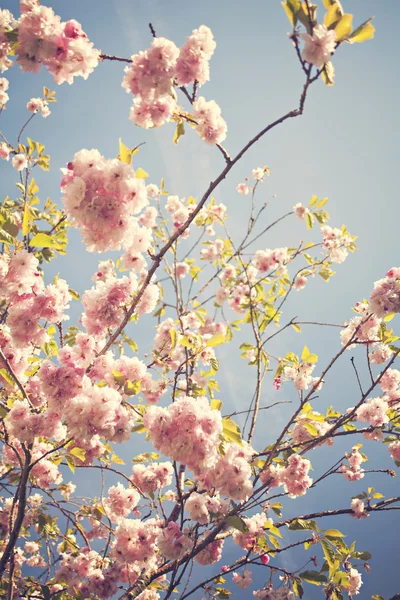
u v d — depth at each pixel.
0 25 2.03
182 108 2.52
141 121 2.39
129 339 4.84
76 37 2.09
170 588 2.98
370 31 1.82
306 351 4.79
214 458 2.36
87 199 2.15
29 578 4.01
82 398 2.46
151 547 3.17
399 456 4.18
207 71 2.28
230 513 2.76
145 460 4.58
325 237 6.30
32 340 2.84
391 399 4.19
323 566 3.66
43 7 2.02
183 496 3.23
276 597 3.59
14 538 2.63
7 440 3.33
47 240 2.68
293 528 3.51
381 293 3.46
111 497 3.59
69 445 2.88
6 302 3.13
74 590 3.54
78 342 2.86
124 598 3.21
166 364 3.91
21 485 2.68
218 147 2.39
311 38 1.80
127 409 2.91
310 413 3.79
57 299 2.84
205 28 2.26
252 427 3.75
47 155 5.61
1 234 2.56
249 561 3.57
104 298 2.89
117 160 2.16
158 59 2.18
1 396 3.46
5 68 2.08
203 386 4.45
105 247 2.24
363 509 3.68
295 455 3.73
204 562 3.33
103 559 3.77
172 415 2.40
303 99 1.98
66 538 3.97
